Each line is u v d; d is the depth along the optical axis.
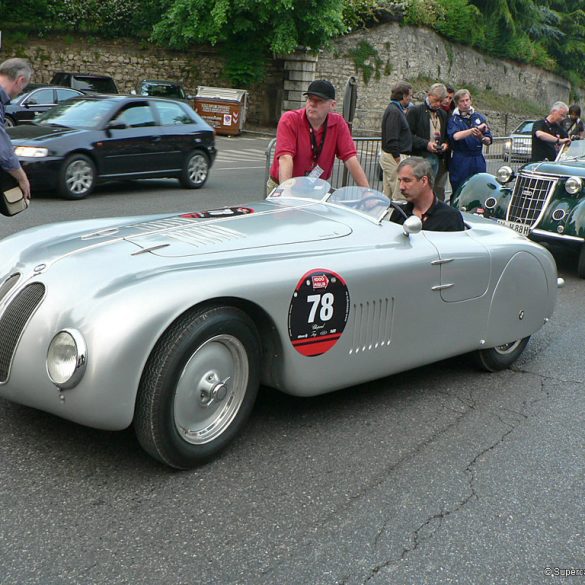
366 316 3.91
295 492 3.25
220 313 3.27
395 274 3.99
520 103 42.22
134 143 11.67
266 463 3.49
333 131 5.41
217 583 2.58
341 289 3.73
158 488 3.18
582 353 5.67
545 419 4.31
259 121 30.55
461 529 3.06
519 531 3.08
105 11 28.52
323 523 3.02
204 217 4.11
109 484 3.18
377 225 4.25
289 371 3.62
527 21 42.00
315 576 2.67
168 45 29.02
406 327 4.14
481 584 2.71
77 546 2.73
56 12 28.02
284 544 2.85
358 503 3.20
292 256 3.68
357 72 31.86
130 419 3.06
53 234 3.95
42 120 11.65
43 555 2.66
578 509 3.30
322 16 27.20
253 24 27.70
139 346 3.00
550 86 46.56
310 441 3.76
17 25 27.61
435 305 4.28
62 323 3.09
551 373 5.15
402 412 4.24
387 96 32.97
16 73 5.15
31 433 3.58
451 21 35.88
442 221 4.64
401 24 32.72
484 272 4.55
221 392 3.38
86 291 3.16
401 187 4.63
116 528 2.86
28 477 3.18
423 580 2.70
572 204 8.22
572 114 13.86
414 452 3.74
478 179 9.09
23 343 3.16
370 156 10.96
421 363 4.34
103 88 22.62
